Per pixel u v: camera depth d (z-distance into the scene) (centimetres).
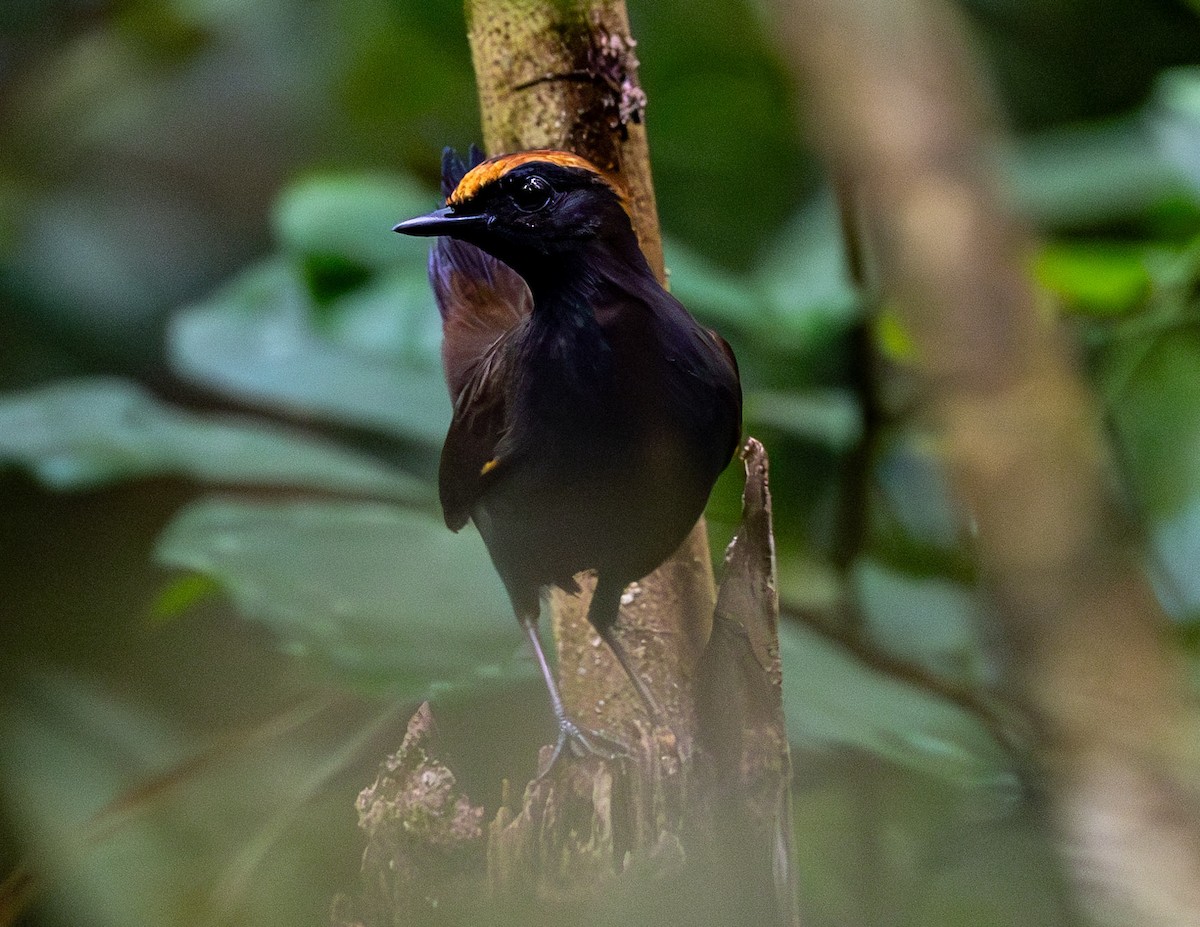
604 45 709
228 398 1447
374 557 859
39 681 1339
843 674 834
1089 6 1477
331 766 888
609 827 595
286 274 1120
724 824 610
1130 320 1035
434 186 1472
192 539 873
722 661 623
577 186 655
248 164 1656
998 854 758
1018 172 1209
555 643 793
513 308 802
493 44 716
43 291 1558
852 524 1025
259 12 1612
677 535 689
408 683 762
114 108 1623
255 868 971
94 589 1451
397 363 1045
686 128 1426
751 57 1371
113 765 1249
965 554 898
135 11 1581
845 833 941
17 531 1470
